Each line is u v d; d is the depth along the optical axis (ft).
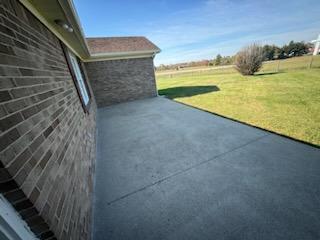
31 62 5.14
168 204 7.08
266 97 22.82
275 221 5.82
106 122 20.03
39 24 7.61
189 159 10.26
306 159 8.96
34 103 4.40
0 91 3.08
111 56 28.25
